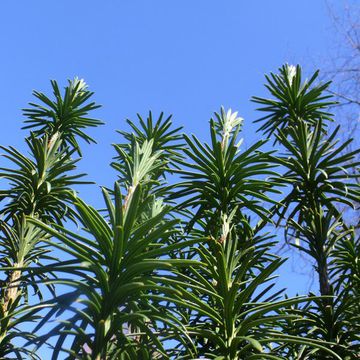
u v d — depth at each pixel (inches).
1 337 106.3
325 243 142.0
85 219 88.8
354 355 118.6
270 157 147.6
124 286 83.2
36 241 135.6
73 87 190.4
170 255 140.9
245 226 135.9
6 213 151.4
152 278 87.8
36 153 152.6
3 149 146.4
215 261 109.2
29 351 108.0
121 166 140.3
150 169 115.8
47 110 187.2
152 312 87.7
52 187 149.9
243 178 137.2
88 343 83.6
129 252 88.6
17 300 118.3
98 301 87.0
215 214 133.2
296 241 144.9
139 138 176.7
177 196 138.4
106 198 93.4
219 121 166.9
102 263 89.5
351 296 123.6
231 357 100.7
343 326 125.4
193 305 97.0
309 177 148.6
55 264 87.0
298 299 101.8
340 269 142.3
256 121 187.6
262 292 123.5
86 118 186.2
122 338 87.2
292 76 192.4
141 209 91.3
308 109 182.9
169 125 179.5
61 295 84.5
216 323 109.8
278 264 100.4
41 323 85.0
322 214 145.9
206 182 136.3
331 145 152.1
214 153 137.4
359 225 149.5
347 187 146.6
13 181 149.3
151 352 99.9
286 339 98.5
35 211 149.4
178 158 173.0
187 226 137.5
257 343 92.0
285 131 179.2
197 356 108.0
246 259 108.5
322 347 98.0
